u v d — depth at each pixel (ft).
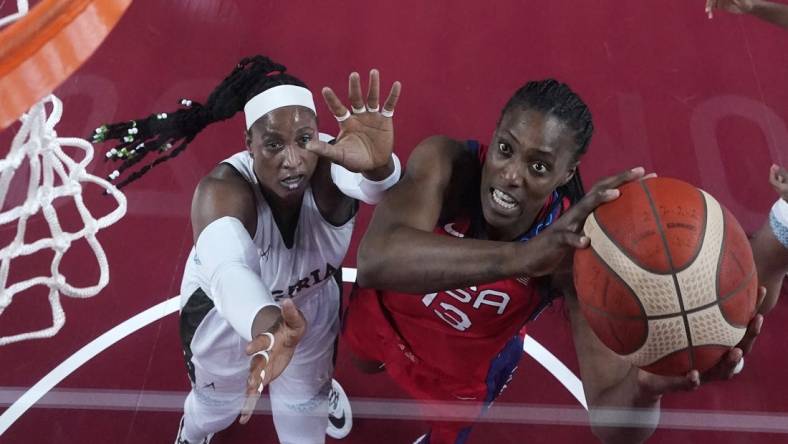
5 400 16.33
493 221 10.34
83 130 20.83
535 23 24.48
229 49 23.50
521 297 11.50
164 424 16.24
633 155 21.09
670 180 8.39
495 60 23.47
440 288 9.11
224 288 10.33
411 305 12.35
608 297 8.14
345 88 22.58
